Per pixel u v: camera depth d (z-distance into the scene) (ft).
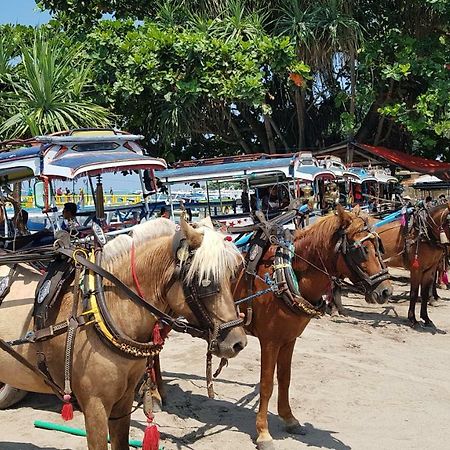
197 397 22.45
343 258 18.54
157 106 53.36
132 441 17.92
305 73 50.75
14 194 28.53
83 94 47.16
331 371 25.98
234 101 51.24
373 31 59.16
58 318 13.35
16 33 47.16
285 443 18.86
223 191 56.18
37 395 22.27
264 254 18.79
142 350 12.91
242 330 12.59
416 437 19.77
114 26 51.47
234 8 52.21
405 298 44.27
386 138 63.00
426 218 35.04
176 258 12.79
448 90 52.49
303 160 39.68
